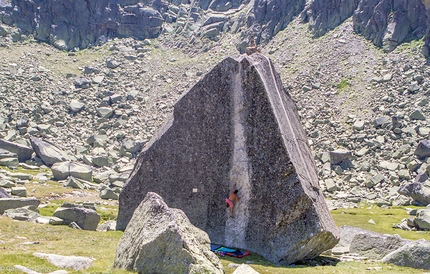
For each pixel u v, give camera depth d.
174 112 22.83
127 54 109.69
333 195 56.56
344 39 92.81
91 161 65.75
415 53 83.19
